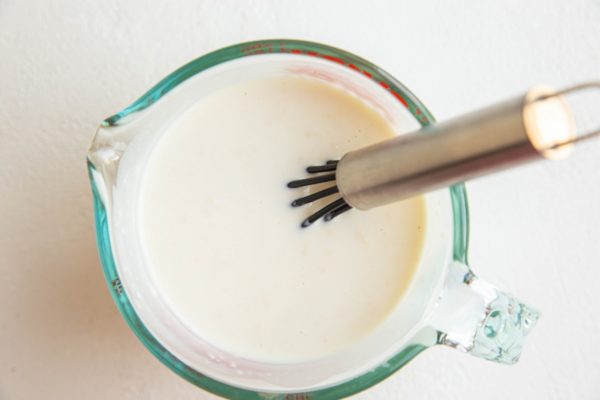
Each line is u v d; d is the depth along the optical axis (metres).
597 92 0.77
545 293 0.75
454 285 0.56
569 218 0.76
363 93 0.63
